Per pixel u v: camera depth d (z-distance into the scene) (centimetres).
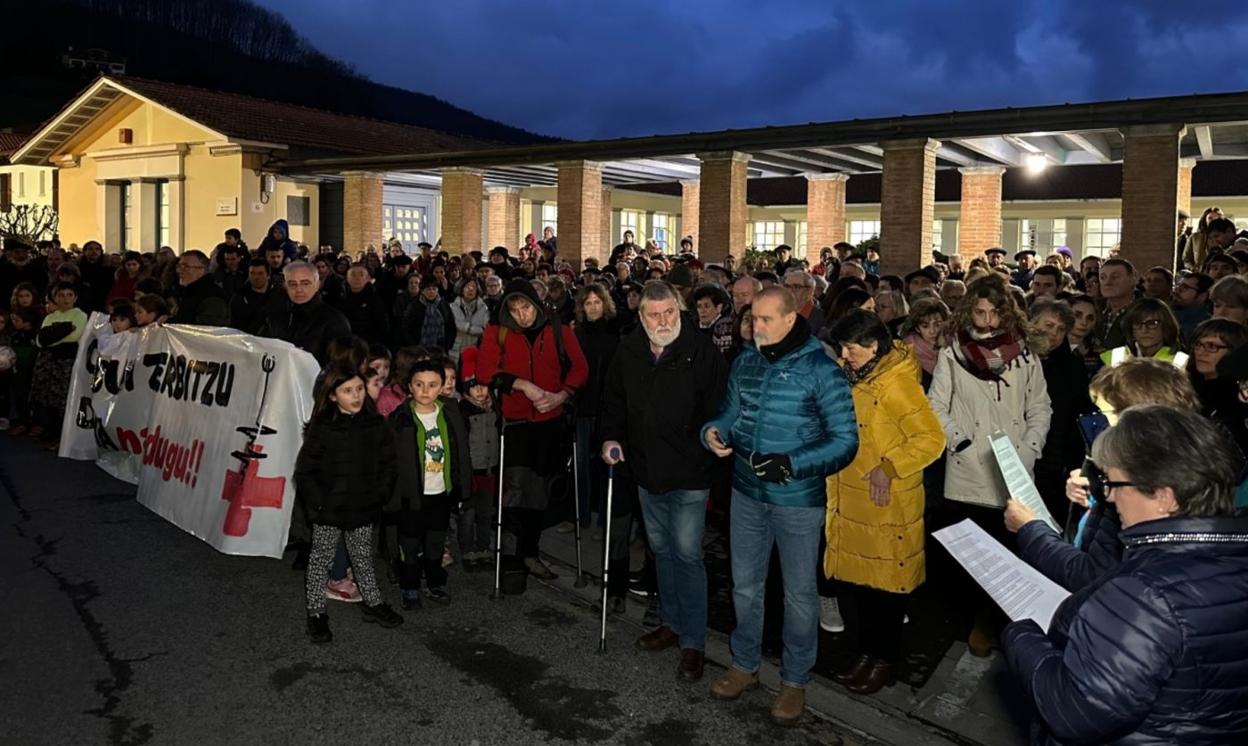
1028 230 2547
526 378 589
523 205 2734
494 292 1144
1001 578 269
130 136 2508
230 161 2275
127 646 493
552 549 680
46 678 454
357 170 2155
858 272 805
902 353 457
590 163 1833
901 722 429
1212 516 212
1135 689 204
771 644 516
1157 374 314
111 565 617
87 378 901
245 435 629
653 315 465
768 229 2989
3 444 1003
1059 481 518
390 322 1176
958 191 2581
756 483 435
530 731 412
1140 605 206
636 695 452
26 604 547
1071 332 639
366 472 515
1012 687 462
